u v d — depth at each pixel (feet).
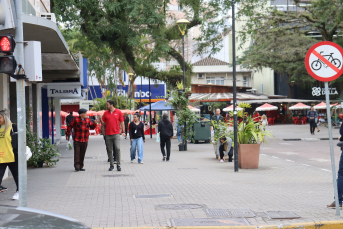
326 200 25.90
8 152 27.17
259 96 184.14
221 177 37.29
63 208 24.03
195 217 21.54
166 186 32.27
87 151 70.85
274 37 119.55
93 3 77.20
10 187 32.99
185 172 41.27
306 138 89.86
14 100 51.16
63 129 132.05
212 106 197.16
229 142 50.88
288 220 20.84
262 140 43.62
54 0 69.21
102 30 79.66
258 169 43.14
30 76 20.89
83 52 96.37
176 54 97.96
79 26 82.02
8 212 10.88
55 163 47.85
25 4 39.04
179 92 71.72
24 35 38.19
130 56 94.48
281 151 65.67
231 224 19.92
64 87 72.54
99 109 169.89
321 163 49.39
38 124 64.28
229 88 195.52
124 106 175.32
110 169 43.21
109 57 91.35
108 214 22.39
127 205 24.82
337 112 154.40
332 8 101.19
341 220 20.26
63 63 57.82
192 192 29.32
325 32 116.37
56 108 97.50
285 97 189.47
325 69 22.50
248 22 100.53
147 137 115.55
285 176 37.70
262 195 27.89
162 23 79.77
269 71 211.20
